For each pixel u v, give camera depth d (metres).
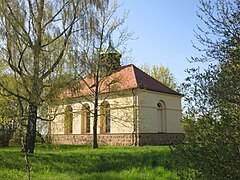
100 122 27.05
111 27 20.31
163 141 25.91
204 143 3.86
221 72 3.92
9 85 13.76
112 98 26.53
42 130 15.28
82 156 13.58
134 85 25.14
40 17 13.45
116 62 21.28
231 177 3.63
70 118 16.27
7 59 13.23
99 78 21.48
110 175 9.58
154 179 8.73
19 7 13.10
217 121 3.74
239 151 3.61
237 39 4.03
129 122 22.98
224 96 3.85
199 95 4.01
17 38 13.05
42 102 13.65
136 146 22.14
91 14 15.09
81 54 15.11
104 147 21.02
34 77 12.99
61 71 13.80
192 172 4.12
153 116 25.62
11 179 8.89
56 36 14.13
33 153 13.89
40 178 9.21
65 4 14.45
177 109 28.25
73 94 14.66
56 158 12.81
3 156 12.61
